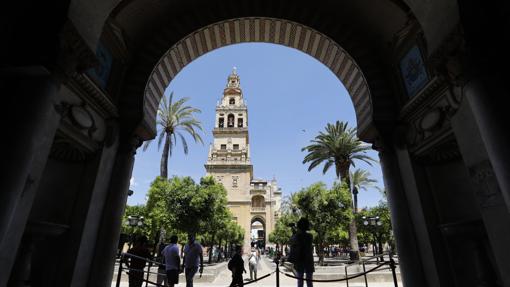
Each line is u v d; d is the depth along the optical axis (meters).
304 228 5.78
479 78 3.67
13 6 3.85
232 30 8.10
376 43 7.62
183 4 7.61
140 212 23.67
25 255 4.70
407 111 6.32
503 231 3.92
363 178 31.69
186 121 23.25
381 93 7.09
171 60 7.84
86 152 5.86
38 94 3.63
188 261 7.41
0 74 3.70
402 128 6.62
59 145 5.48
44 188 5.47
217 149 57.06
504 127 3.34
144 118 6.80
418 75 6.03
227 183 54.06
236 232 39.16
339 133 24.03
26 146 3.38
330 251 48.25
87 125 5.51
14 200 3.18
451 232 5.22
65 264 5.11
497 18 3.83
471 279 5.23
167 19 7.68
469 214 5.41
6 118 3.47
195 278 12.31
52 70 3.74
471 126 4.43
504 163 3.26
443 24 4.45
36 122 3.52
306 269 5.34
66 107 4.96
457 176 5.76
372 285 10.66
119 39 6.47
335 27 7.77
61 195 5.63
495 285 4.63
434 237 5.53
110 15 6.00
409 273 5.76
